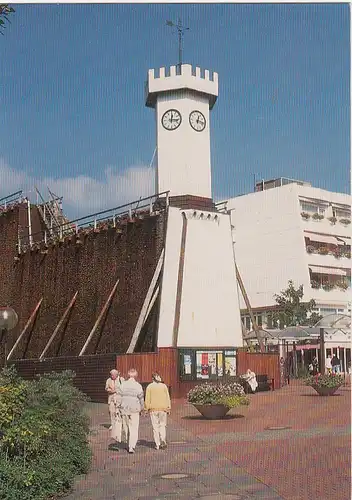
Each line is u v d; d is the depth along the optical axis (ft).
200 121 143.33
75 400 45.24
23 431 36.14
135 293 127.44
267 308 202.49
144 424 73.67
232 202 216.95
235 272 131.13
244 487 37.83
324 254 205.57
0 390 37.73
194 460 47.78
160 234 125.29
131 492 37.47
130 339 124.98
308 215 204.13
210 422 71.92
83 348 124.57
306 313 181.27
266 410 82.58
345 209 215.92
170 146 141.79
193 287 124.88
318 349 170.30
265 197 209.87
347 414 74.54
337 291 203.00
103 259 136.98
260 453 49.67
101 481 40.78
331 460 45.32
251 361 119.55
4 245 171.63
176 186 139.54
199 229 128.06
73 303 142.61
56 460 37.70
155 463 47.06
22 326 159.74
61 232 153.07
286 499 34.53
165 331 120.06
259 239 209.77
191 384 111.65
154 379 55.42
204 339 123.44
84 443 44.65
